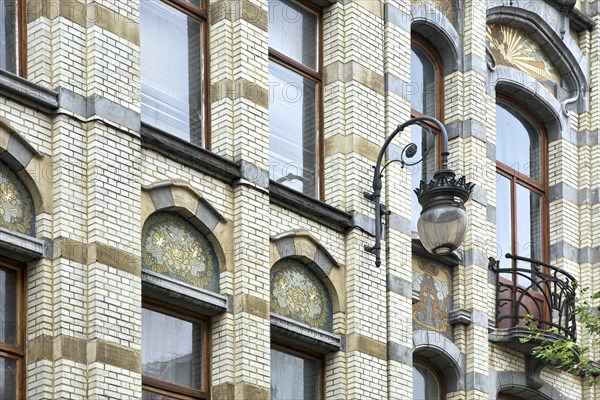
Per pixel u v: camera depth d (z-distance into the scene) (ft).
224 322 76.69
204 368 76.69
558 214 103.76
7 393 67.87
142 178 74.02
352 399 81.66
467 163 94.94
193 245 76.54
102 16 73.26
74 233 69.82
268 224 79.30
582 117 107.24
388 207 87.15
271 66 85.76
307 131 86.94
